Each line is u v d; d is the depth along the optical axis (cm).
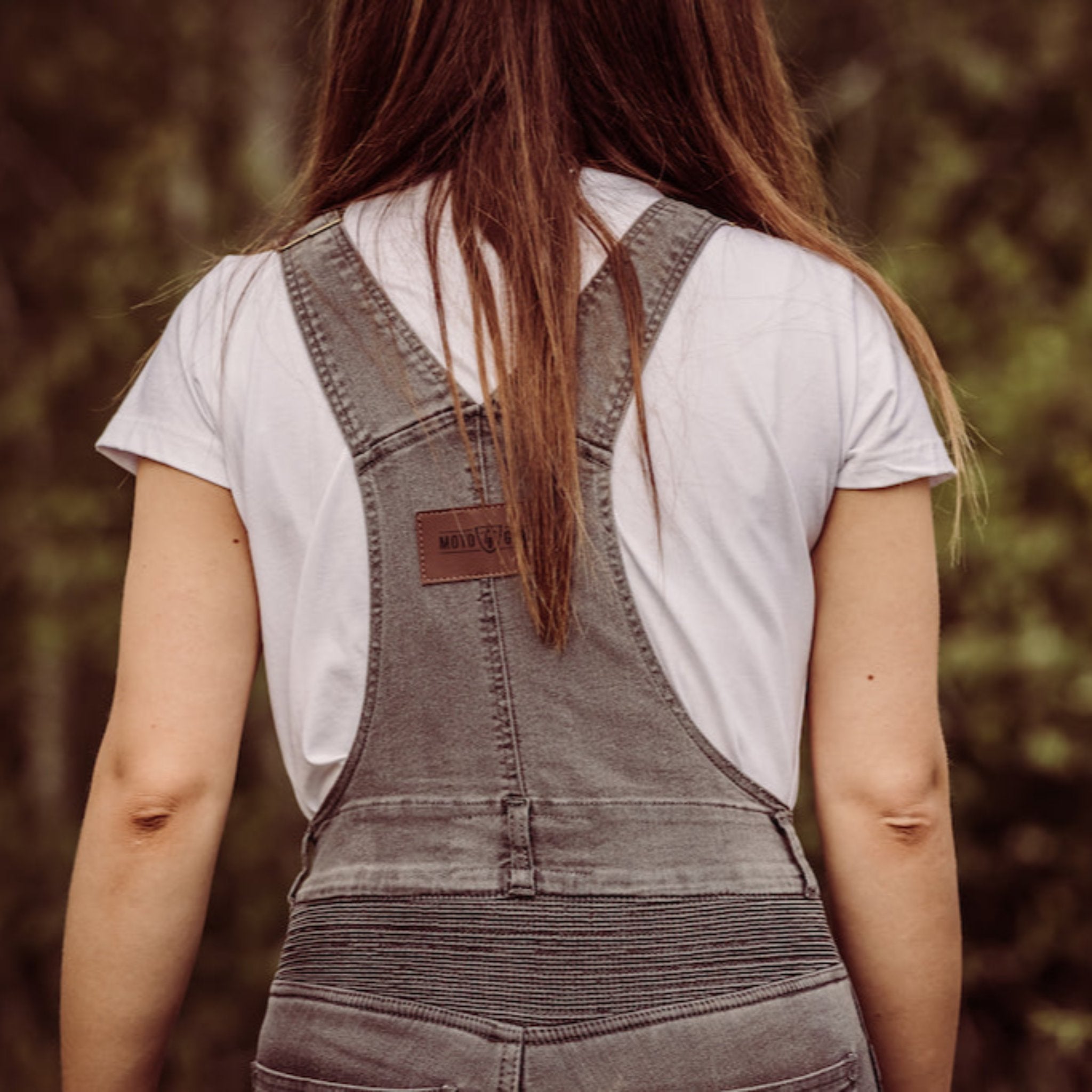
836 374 254
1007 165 1263
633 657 245
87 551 1250
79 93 1309
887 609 255
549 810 242
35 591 1252
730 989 236
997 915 1159
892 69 1257
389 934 240
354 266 258
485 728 245
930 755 256
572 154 262
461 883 240
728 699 246
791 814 252
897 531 255
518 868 240
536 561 243
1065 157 1247
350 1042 236
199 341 261
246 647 260
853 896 257
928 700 256
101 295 1243
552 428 244
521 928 238
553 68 264
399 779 247
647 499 247
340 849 249
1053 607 1092
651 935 237
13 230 1348
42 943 1300
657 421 247
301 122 522
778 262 258
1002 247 1183
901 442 255
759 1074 234
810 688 261
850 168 1227
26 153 1336
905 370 260
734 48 277
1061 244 1242
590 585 245
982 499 1086
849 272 264
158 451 257
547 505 243
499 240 252
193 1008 1238
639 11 269
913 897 256
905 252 1188
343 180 271
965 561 1098
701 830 243
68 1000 259
